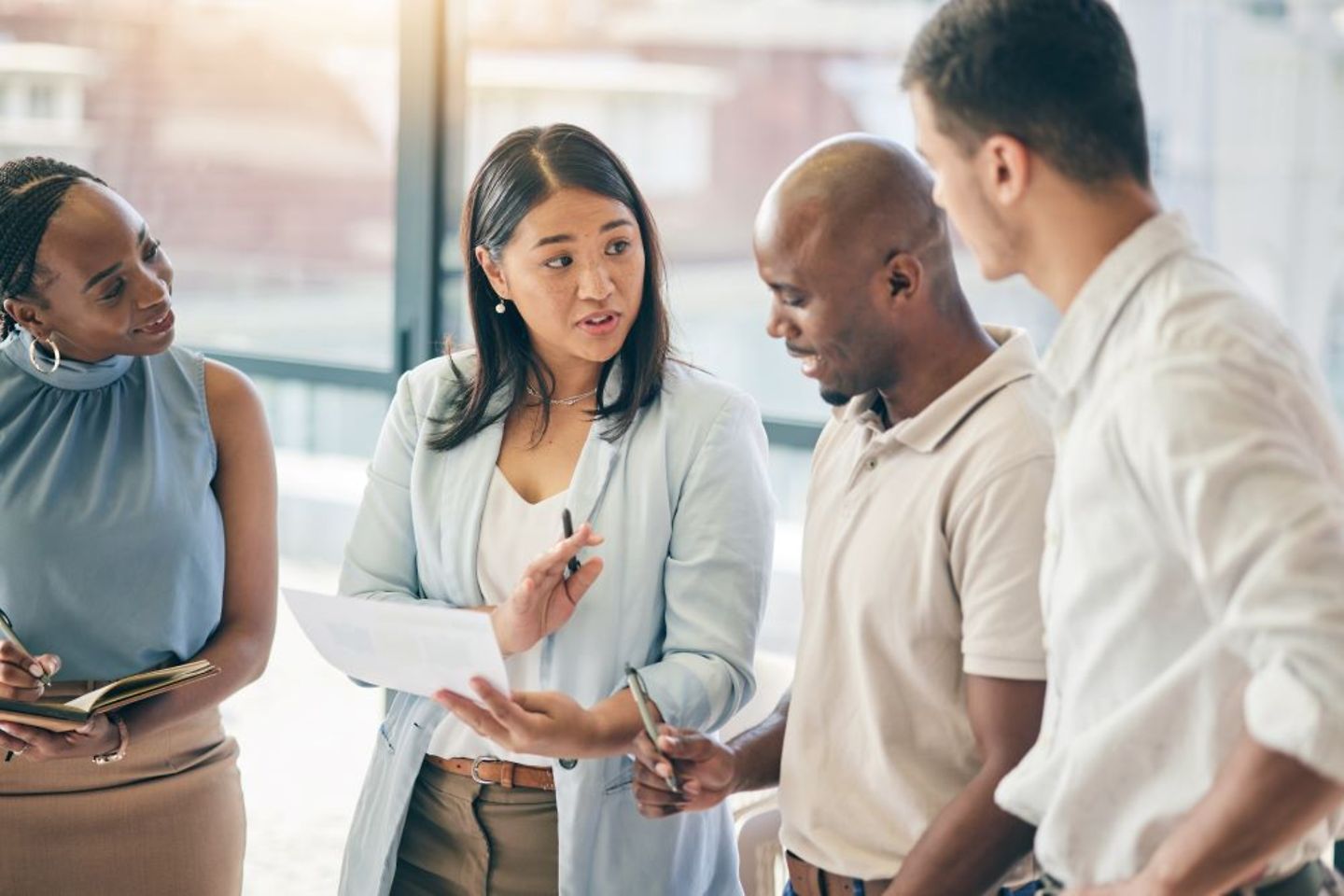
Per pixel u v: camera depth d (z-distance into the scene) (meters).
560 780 1.79
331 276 4.79
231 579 2.05
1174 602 1.15
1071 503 1.20
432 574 1.90
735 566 1.80
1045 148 1.20
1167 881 1.12
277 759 4.12
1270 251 3.39
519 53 4.18
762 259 1.47
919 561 1.44
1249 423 1.08
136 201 5.04
